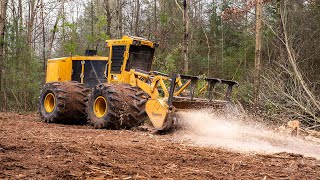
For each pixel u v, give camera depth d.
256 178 4.85
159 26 28.38
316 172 5.43
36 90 20.23
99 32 24.41
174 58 21.83
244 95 16.83
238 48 25.06
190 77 9.50
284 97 13.41
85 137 8.16
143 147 6.98
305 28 18.48
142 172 4.82
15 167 4.77
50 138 7.65
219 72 23.81
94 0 32.88
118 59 11.52
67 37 27.12
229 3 26.44
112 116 9.92
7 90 19.80
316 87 16.19
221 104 10.20
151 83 10.33
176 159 5.91
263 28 19.31
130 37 11.33
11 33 19.98
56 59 13.47
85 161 5.28
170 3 27.95
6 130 8.94
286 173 5.27
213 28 27.44
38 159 5.30
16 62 20.06
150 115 9.59
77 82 12.36
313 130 11.69
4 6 19.12
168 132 9.52
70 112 11.58
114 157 5.77
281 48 15.82
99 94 10.42
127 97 9.97
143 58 11.62
